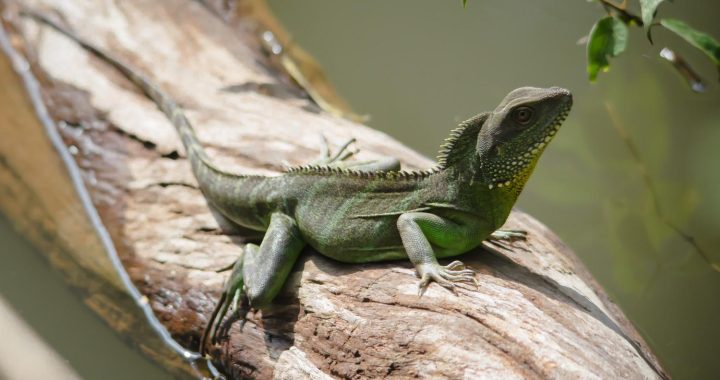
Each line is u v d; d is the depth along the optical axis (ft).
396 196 25.95
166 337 31.40
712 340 31.63
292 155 34.55
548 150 42.14
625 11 32.48
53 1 46.52
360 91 45.34
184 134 35.65
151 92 39.86
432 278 24.16
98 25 44.70
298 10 51.67
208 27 45.52
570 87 44.14
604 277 35.73
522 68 45.88
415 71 46.57
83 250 35.32
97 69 42.22
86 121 39.70
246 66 42.86
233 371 27.84
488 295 23.73
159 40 43.70
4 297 33.73
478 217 24.99
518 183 24.48
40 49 44.42
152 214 34.32
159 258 32.40
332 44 48.93
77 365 30.73
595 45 32.14
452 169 25.12
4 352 30.73
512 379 21.06
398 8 52.21
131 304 32.58
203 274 30.83
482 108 43.24
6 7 47.73
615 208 39.06
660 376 23.32
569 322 23.17
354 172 26.84
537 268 26.09
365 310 24.76
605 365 21.65
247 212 29.91
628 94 43.14
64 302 33.78
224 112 38.47
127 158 37.22
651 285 35.14
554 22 49.52
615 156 41.16
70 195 37.93
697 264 35.96
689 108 42.09
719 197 37.78
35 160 39.96
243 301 28.07
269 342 26.81
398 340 23.27
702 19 45.16
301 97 41.81
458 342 22.35
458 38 48.96
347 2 52.60
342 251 26.66
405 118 43.39
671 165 40.09
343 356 24.43
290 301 26.86
